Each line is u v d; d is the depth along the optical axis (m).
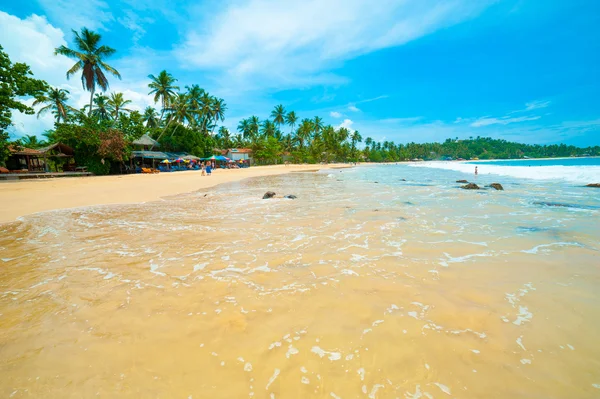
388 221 7.32
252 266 4.36
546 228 6.40
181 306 3.18
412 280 3.73
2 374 2.20
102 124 35.84
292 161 82.75
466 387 2.01
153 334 2.68
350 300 3.24
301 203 10.77
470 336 2.55
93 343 2.56
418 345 2.45
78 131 30.95
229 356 2.37
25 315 3.05
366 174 33.19
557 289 3.42
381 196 12.45
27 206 10.52
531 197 11.61
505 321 2.78
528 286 3.51
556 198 11.23
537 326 2.69
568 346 2.40
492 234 5.97
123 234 6.42
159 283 3.81
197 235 6.27
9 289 3.68
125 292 3.55
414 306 3.08
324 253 4.90
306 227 6.84
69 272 4.24
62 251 5.25
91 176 30.00
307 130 81.56
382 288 3.52
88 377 2.16
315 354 2.38
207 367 2.26
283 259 4.63
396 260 4.48
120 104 45.53
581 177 21.03
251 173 38.16
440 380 2.08
